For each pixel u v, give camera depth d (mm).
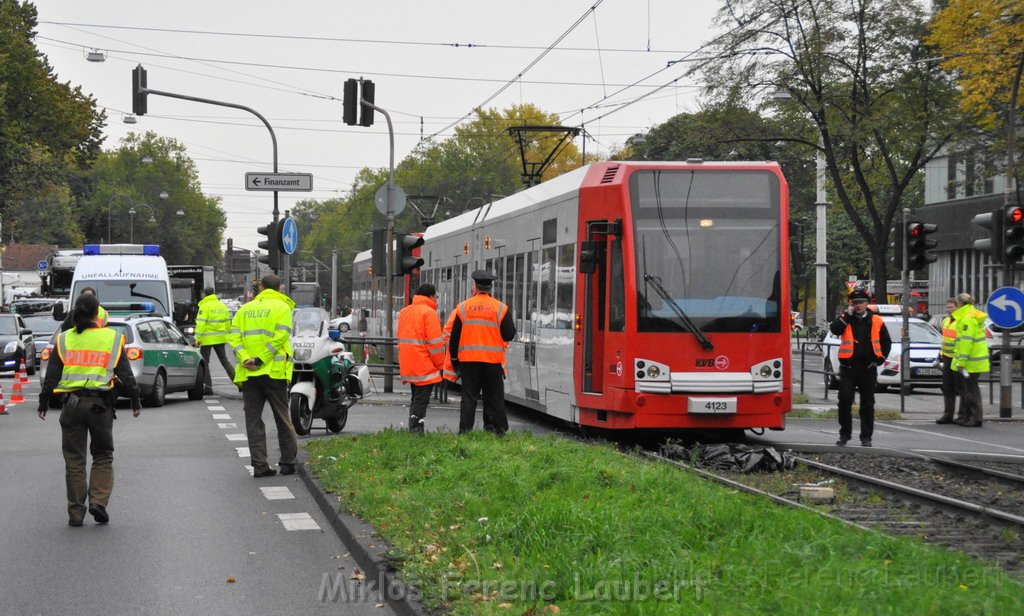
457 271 24547
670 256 15188
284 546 9070
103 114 54406
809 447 15703
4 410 22094
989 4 32156
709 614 5773
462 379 15297
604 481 10594
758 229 15375
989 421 21484
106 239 114562
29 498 11461
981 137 38969
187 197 123938
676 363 15016
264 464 12898
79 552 8844
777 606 5941
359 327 44594
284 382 13047
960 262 55719
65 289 44188
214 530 9734
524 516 8312
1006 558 8234
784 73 39094
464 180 81812
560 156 70625
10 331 36562
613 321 15359
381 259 22969
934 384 29156
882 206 51750
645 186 15344
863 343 15867
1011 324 21625
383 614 6992
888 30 39062
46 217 87062
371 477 11367
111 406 10008
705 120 41031
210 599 7387
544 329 17734
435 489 10422
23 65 48062
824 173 46031
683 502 9195
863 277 74125
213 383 31719
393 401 23547
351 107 23828
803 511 8922
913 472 14023
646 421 14945
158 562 8492
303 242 147250
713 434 17672
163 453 15062
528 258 18797
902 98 39188
